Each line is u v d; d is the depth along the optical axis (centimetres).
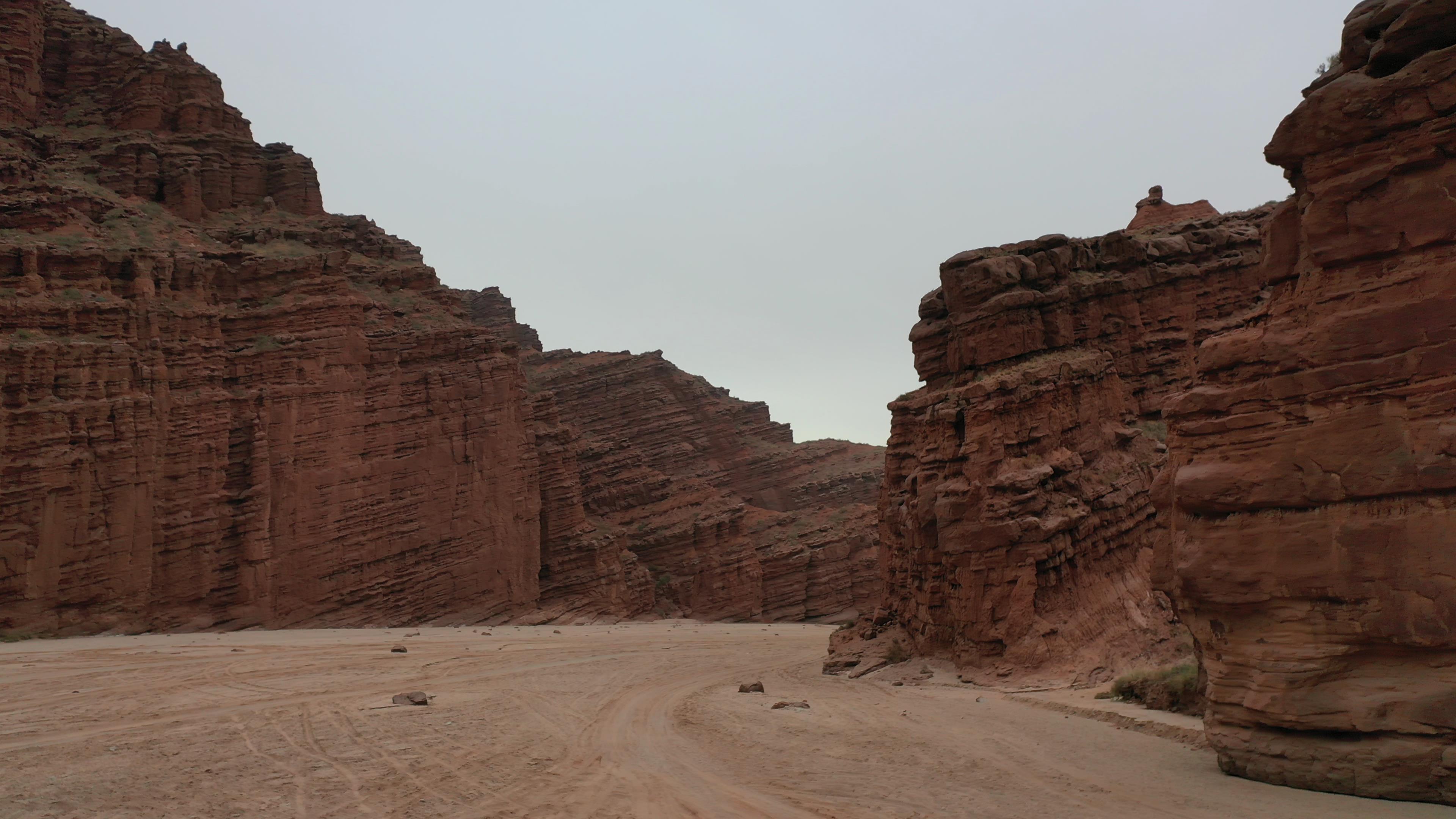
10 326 4753
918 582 3456
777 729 2059
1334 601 1283
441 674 3338
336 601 5825
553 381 11044
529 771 1584
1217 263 3459
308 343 5891
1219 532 1391
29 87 6366
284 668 3431
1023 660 2802
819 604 9094
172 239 5866
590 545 7894
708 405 11894
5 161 5347
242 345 5734
